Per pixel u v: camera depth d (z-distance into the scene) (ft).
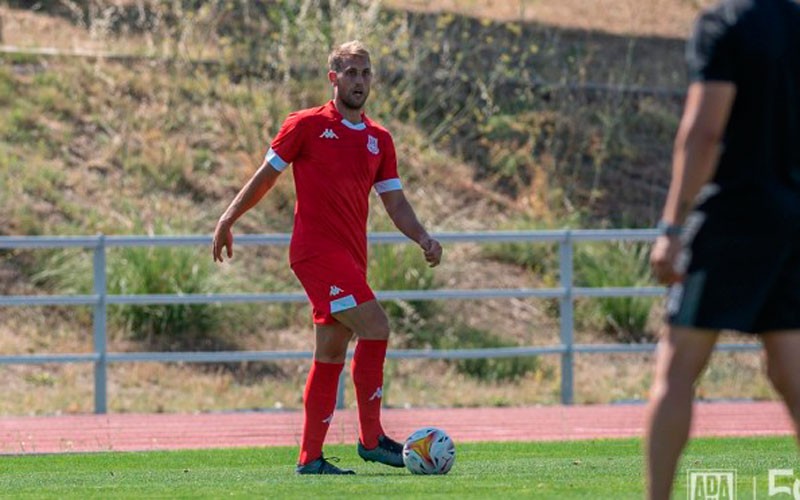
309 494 67.67
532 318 206.90
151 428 139.64
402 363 187.21
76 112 238.89
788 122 48.32
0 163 219.82
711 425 136.56
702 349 48.93
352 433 127.65
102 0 276.21
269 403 172.45
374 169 85.76
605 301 204.23
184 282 187.93
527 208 235.40
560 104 263.70
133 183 223.30
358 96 84.69
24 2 275.18
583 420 145.18
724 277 47.91
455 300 205.77
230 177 229.45
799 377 50.01
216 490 71.77
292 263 85.40
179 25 258.37
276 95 235.61
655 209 242.58
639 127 265.54
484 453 107.86
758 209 47.70
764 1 48.62
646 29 306.96
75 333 189.37
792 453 100.42
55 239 155.33
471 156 248.11
